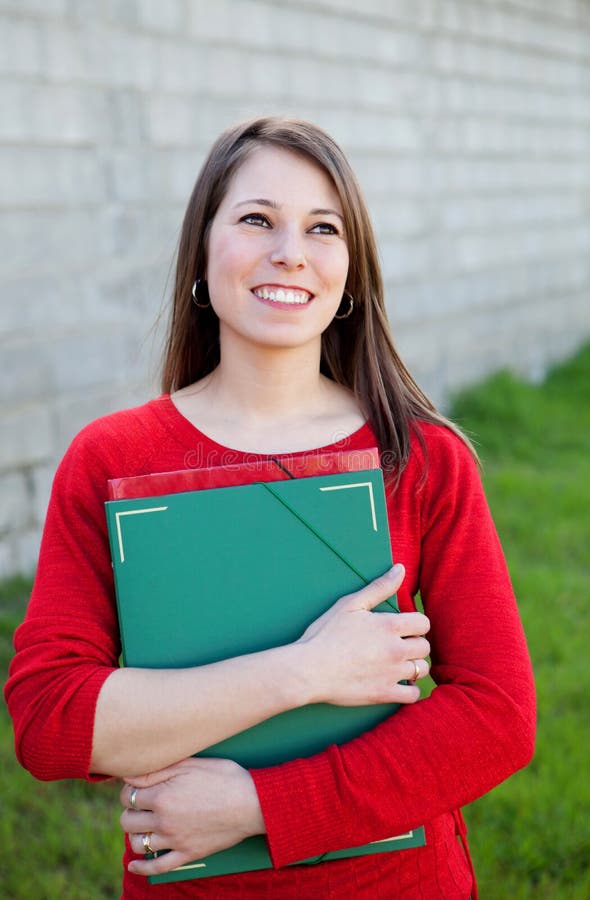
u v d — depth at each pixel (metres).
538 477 6.04
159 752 1.26
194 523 1.33
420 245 7.24
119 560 1.31
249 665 1.27
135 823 1.28
